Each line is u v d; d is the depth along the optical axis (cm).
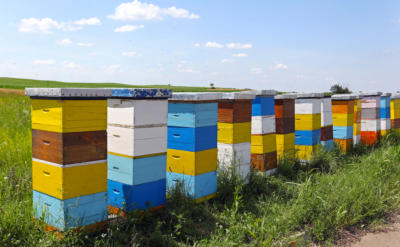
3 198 443
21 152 664
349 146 936
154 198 439
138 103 408
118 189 431
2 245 323
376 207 521
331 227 454
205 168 499
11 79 6750
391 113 1224
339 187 561
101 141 377
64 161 345
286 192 569
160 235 372
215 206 488
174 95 480
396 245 421
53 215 359
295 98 750
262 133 634
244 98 565
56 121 347
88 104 362
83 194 364
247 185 584
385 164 689
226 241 375
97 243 345
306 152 777
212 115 506
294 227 450
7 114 1224
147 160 426
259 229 418
